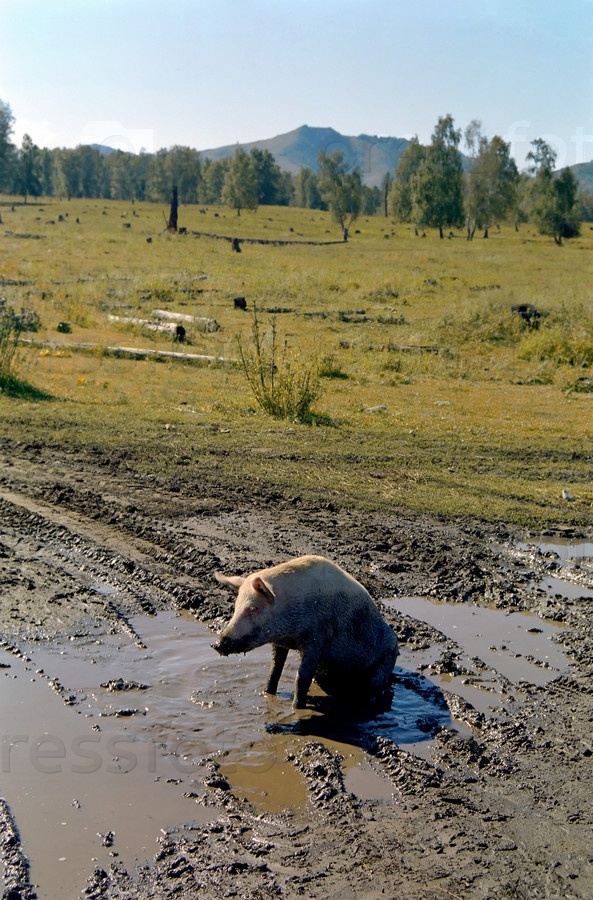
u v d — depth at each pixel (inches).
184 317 1086.4
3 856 183.6
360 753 229.5
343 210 3061.0
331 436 579.5
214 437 557.9
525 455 557.6
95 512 403.9
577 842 193.9
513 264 2348.7
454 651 290.0
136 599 316.8
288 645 254.8
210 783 212.5
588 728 244.4
